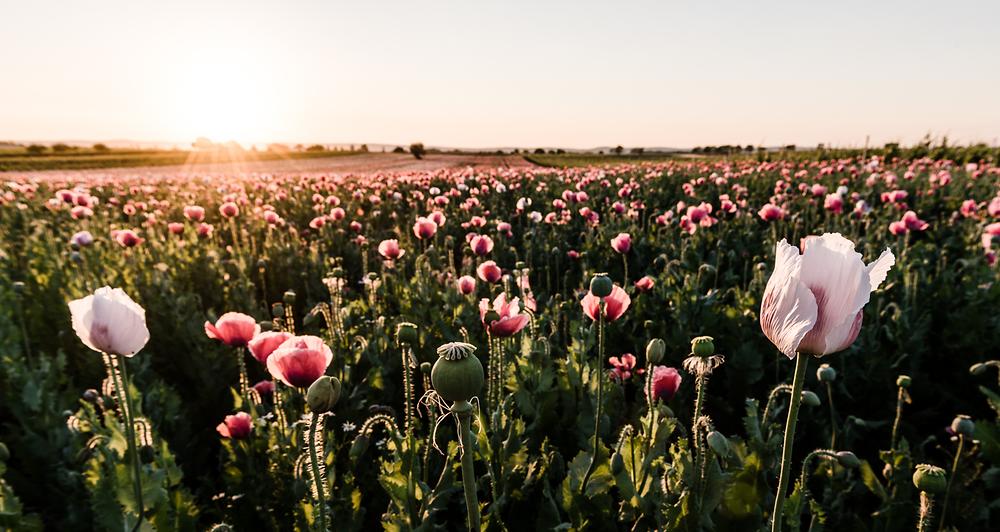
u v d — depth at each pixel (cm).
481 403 378
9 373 364
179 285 621
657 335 488
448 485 261
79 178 2808
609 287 236
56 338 516
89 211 874
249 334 323
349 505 264
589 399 337
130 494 233
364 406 385
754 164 2653
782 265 128
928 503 198
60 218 1142
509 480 275
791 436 128
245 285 620
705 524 208
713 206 1373
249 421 306
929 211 1185
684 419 392
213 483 352
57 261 664
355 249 870
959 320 461
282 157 10294
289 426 316
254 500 296
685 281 511
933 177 1308
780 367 458
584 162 5909
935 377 473
